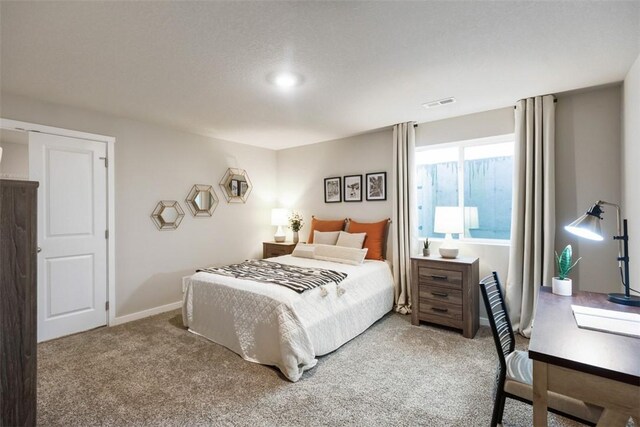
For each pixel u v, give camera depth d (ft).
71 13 5.44
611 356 3.62
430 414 6.28
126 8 5.32
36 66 7.52
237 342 8.91
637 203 7.21
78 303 10.61
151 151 12.60
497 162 11.46
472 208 11.97
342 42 6.48
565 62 7.44
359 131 13.92
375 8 5.37
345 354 8.96
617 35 6.25
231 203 15.66
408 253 12.53
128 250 11.90
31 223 3.73
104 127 11.25
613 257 9.10
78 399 6.77
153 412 6.34
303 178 16.74
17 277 3.61
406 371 7.98
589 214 6.16
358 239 13.16
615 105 8.99
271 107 10.63
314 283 9.08
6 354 3.52
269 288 8.66
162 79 8.30
